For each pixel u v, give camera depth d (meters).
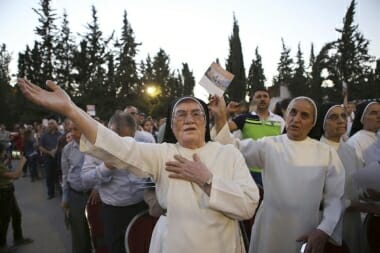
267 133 4.26
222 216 1.78
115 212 3.11
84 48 40.78
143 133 5.05
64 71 41.84
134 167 1.84
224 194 1.68
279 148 2.39
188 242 1.70
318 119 2.67
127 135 3.24
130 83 41.88
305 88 42.41
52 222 6.66
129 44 43.06
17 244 5.40
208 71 2.62
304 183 2.23
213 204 1.66
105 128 1.80
